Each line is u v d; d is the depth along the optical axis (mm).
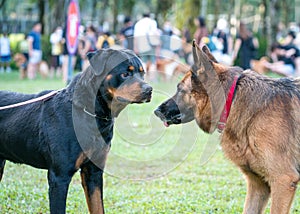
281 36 35688
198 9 36188
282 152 5484
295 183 5523
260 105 5566
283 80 5789
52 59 25562
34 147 5438
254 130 5547
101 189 5613
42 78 24047
